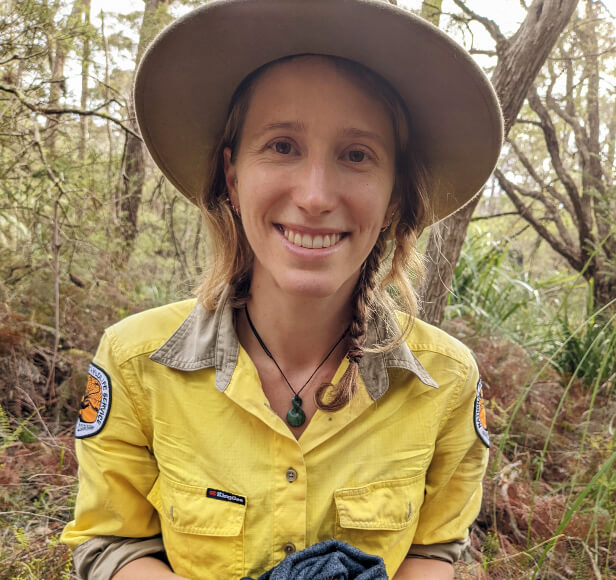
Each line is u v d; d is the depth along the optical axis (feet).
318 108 3.01
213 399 3.43
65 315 9.85
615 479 6.85
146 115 3.68
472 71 3.11
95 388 3.58
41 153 9.30
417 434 3.58
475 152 3.63
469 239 14.96
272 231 3.14
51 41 9.25
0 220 10.76
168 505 3.40
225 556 3.30
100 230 11.34
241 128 3.34
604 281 14.56
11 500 6.43
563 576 6.20
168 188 11.92
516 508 7.04
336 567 2.93
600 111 16.14
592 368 10.86
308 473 3.34
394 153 3.33
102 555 3.53
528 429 9.06
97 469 3.52
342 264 3.14
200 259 11.28
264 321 3.59
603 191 14.44
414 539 3.98
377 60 3.08
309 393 3.59
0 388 8.40
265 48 3.10
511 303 13.51
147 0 11.61
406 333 3.83
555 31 7.48
